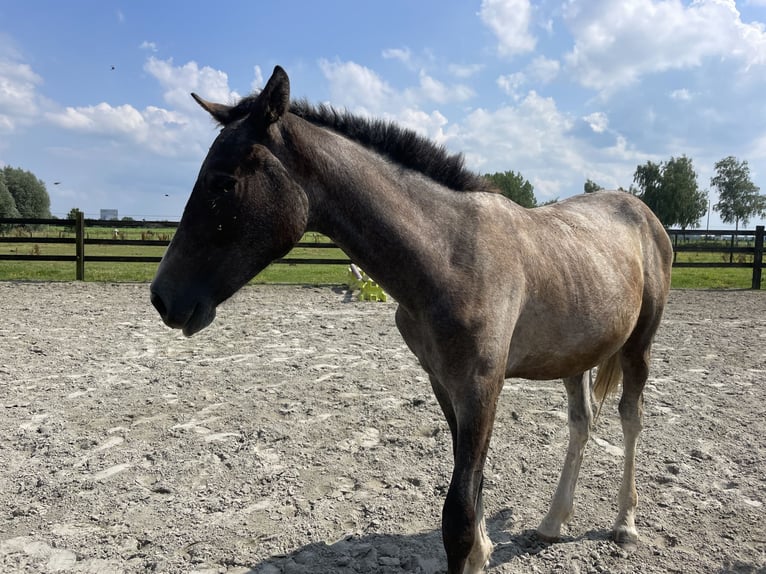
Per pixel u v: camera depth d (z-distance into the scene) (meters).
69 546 2.71
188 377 5.48
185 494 3.24
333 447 3.87
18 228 39.84
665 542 2.79
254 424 4.27
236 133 1.98
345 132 2.25
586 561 2.64
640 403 3.02
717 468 3.55
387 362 6.11
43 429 4.12
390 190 2.12
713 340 7.41
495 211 2.29
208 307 1.97
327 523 2.95
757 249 13.43
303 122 2.14
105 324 8.01
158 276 1.98
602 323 2.50
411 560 2.60
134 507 3.08
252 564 2.59
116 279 13.36
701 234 13.60
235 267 1.99
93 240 13.01
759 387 5.25
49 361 5.99
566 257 2.43
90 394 4.93
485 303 2.04
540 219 2.56
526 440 4.04
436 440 4.00
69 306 9.46
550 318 2.33
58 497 3.18
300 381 5.37
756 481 3.37
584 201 3.15
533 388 5.31
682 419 4.40
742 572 2.52
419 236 2.07
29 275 13.93
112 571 2.53
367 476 3.47
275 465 3.60
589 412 3.02
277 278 14.82
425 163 2.23
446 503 2.02
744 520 2.95
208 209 1.93
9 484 3.33
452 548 2.01
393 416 4.45
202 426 4.23
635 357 3.03
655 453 3.79
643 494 3.25
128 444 3.90
